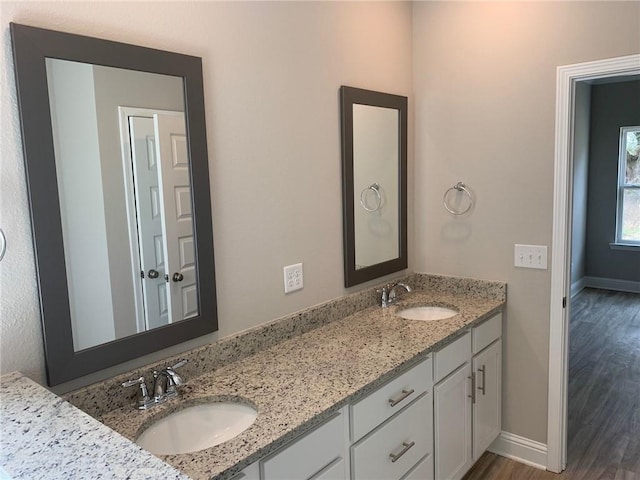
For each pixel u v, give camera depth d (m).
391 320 2.39
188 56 1.68
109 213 1.51
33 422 1.12
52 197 1.38
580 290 6.31
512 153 2.56
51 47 1.35
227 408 1.63
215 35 1.80
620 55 2.21
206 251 1.78
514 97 2.52
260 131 1.99
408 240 2.94
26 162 1.32
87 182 1.46
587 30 2.28
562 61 2.36
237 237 1.93
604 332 4.72
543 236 2.52
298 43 2.13
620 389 3.47
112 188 1.52
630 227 6.14
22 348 1.36
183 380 1.65
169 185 1.67
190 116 1.70
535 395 2.64
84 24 1.45
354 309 2.51
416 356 1.93
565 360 2.55
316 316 2.28
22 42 1.29
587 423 3.03
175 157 1.68
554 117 2.41
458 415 2.32
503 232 2.64
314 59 2.21
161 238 1.65
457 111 2.72
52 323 1.39
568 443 2.82
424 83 2.81
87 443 1.03
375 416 1.76
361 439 1.71
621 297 5.92
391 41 2.66
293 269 2.18
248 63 1.92
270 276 2.08
